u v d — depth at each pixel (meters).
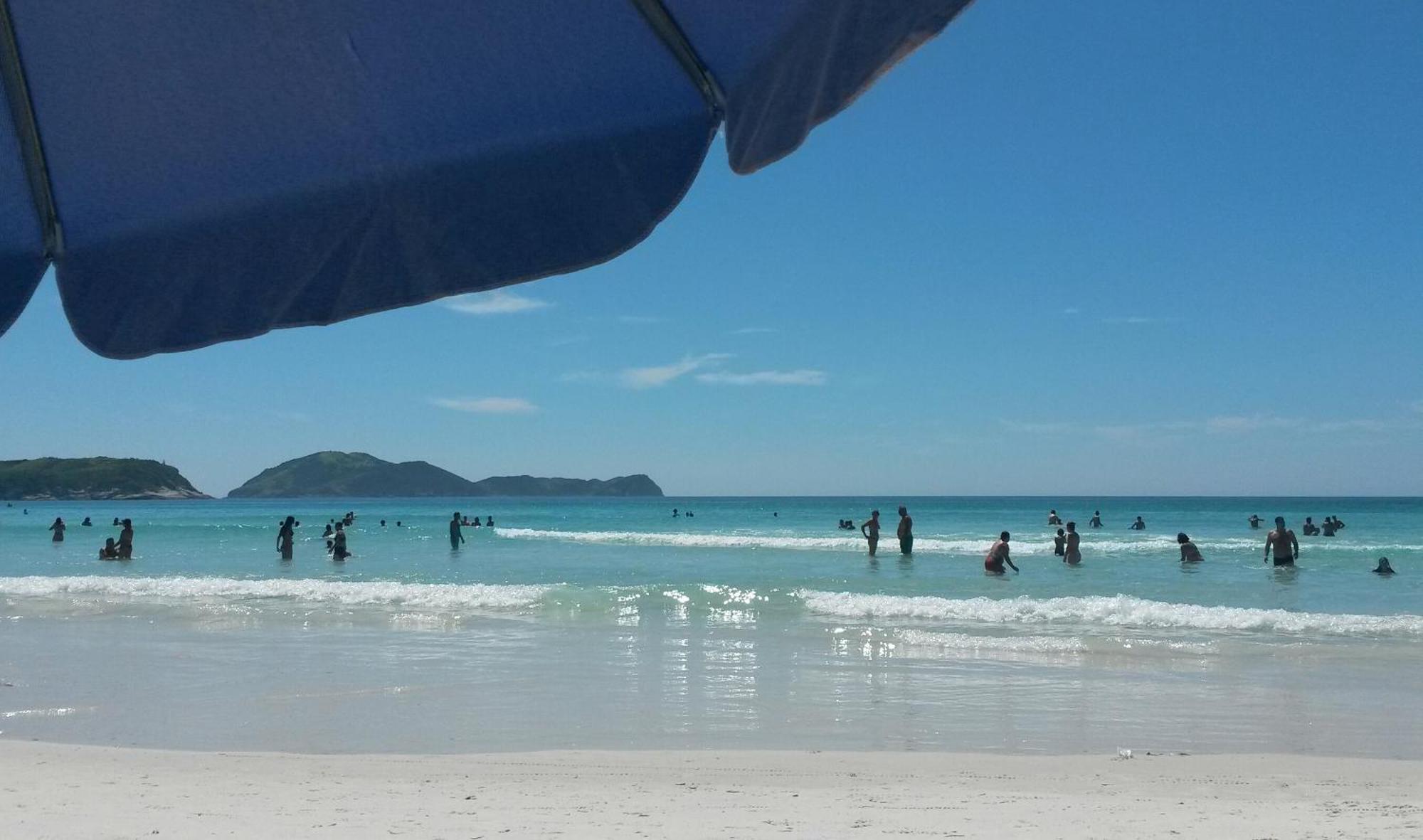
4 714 9.63
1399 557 27.84
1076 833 5.67
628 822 5.91
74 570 26.47
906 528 28.06
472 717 9.45
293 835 5.53
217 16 2.03
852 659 12.25
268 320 2.15
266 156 2.20
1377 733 8.80
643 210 2.03
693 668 11.69
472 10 1.99
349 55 2.07
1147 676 11.22
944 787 6.99
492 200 2.14
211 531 49.03
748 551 31.38
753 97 1.90
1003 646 13.02
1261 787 7.01
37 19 2.03
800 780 7.21
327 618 15.76
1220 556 28.00
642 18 1.95
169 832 5.57
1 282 2.23
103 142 2.18
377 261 2.15
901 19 1.62
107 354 2.19
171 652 12.82
